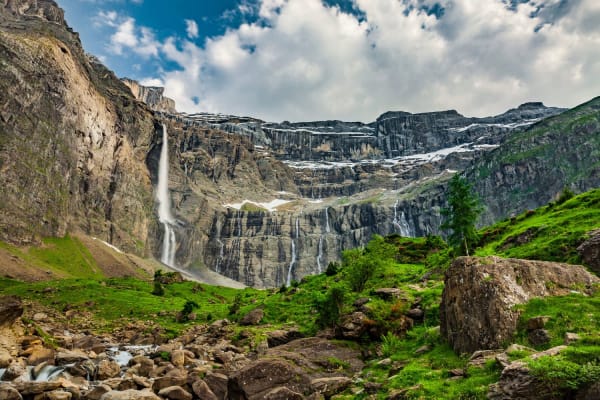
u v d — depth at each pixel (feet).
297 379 84.17
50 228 560.20
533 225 201.77
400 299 132.87
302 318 178.81
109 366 106.32
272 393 76.95
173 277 420.77
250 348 142.10
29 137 562.66
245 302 280.31
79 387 91.76
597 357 47.32
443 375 66.03
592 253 121.49
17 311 113.70
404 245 320.50
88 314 233.55
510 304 73.77
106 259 608.19
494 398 49.16
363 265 198.18
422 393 58.59
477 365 62.69
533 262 83.51
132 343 167.02
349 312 128.57
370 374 85.20
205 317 237.86
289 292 241.14
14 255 447.01
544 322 67.05
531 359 49.96
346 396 73.67
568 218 184.34
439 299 124.26
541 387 45.16
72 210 637.30
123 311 247.29
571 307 70.33
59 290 288.10
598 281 84.17
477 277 80.48
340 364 97.19
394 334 110.52
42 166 575.38
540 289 78.23
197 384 92.43
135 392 84.64
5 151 517.96
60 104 632.79
